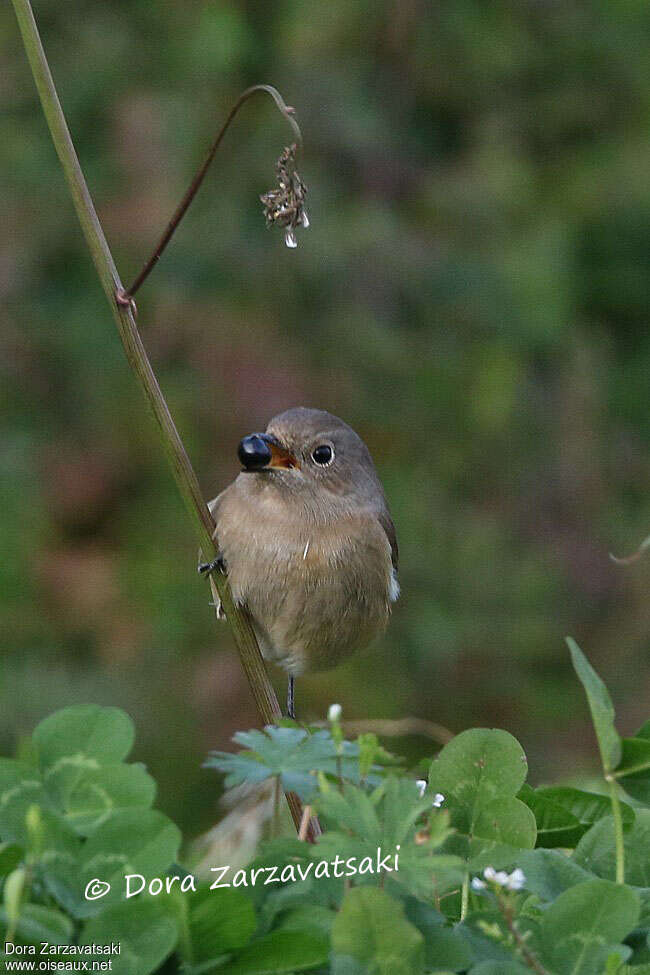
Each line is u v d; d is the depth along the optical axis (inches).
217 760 117.1
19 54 576.7
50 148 559.8
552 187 625.9
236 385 537.3
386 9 598.5
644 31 657.6
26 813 111.3
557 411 593.9
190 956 105.3
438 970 107.3
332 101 581.0
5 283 543.2
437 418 569.3
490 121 620.1
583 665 122.2
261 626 256.2
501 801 127.4
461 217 591.8
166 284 544.4
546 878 121.2
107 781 112.5
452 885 130.3
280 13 595.8
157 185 549.3
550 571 558.9
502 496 573.6
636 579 574.2
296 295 556.7
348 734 211.3
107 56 569.9
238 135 569.3
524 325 580.4
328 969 108.4
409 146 604.7
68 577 514.9
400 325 571.8
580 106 634.2
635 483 601.0
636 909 111.2
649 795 121.0
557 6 641.0
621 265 629.6
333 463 259.1
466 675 528.1
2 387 539.8
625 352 633.6
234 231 552.1
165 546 526.6
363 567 258.2
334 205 571.8
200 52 571.8
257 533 249.8
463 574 541.3
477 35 617.9
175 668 497.0
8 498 521.0
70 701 476.1
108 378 547.5
